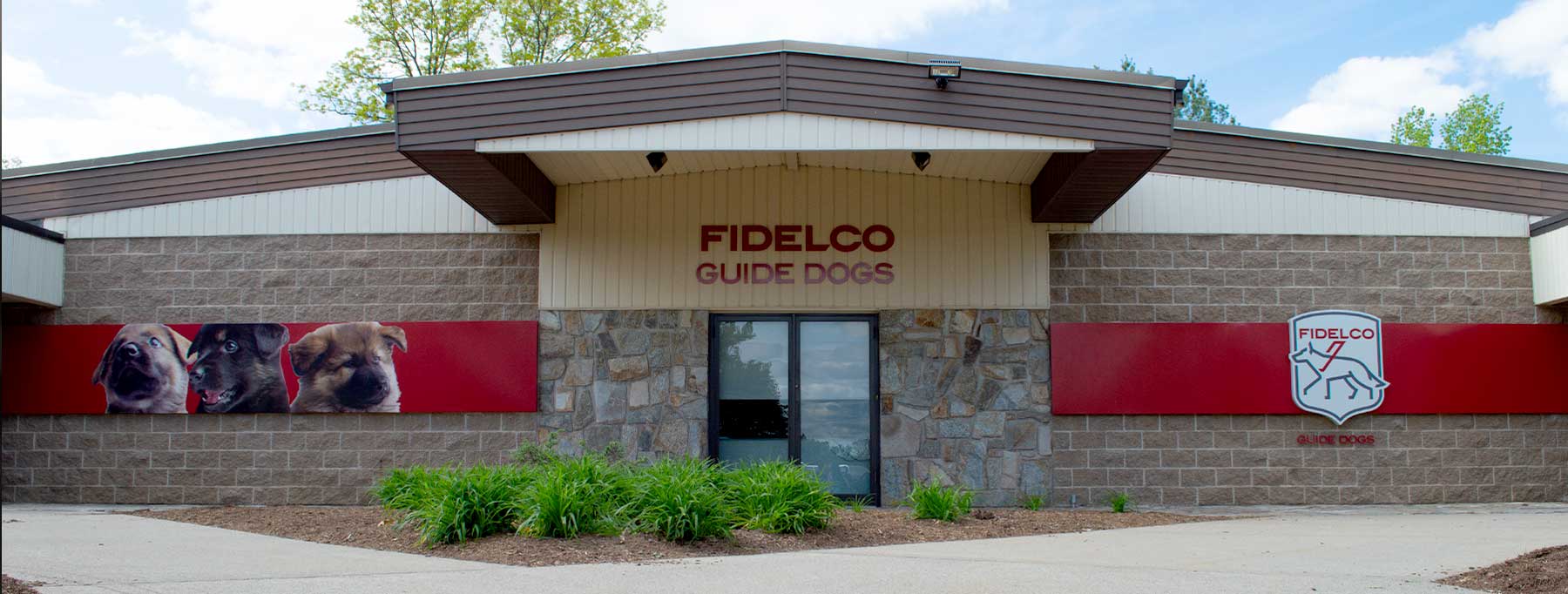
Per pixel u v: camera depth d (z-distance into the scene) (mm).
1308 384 11531
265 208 11828
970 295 11594
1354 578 6148
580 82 9141
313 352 11602
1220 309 11633
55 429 11633
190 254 11766
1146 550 7387
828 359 11781
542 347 11602
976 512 9586
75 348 11633
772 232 11664
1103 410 11445
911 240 11672
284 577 5969
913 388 11523
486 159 9328
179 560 6652
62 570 6223
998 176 11477
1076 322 11578
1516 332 11641
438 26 23516
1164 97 9047
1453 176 11867
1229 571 6395
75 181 11883
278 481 11516
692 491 7480
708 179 11742
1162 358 11531
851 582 5949
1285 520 9812
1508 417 11617
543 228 11727
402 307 11648
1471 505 11312
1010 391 11500
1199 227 11742
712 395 11656
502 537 7258
